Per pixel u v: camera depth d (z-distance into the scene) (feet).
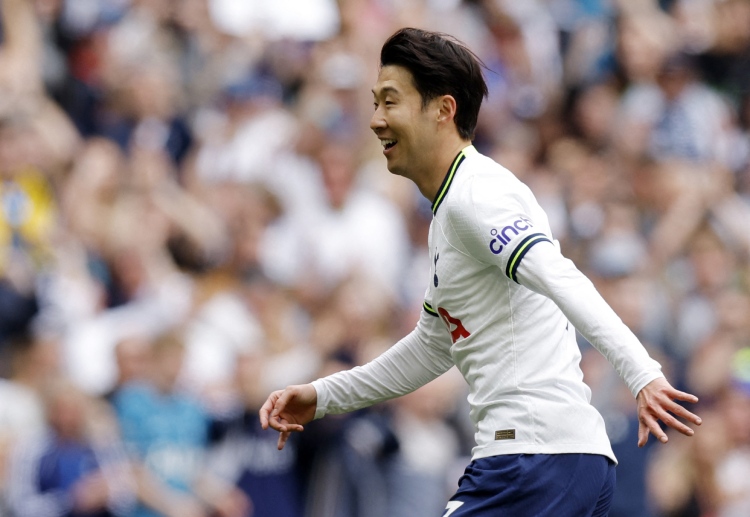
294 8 94.68
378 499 63.62
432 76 31.94
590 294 28.96
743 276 85.76
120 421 63.16
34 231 73.46
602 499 31.48
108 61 85.40
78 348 68.64
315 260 78.33
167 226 76.43
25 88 79.61
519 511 30.42
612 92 99.35
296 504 62.90
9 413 63.52
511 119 97.35
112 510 61.77
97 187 76.38
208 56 90.74
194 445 63.77
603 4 105.19
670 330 79.56
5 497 61.62
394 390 35.19
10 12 83.56
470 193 30.73
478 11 102.32
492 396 31.12
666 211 90.33
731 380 72.38
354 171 84.28
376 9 97.86
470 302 31.32
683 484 69.97
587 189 89.25
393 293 77.46
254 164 82.79
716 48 105.19
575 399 30.86
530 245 29.60
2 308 68.23
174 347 65.05
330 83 87.92
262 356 66.74
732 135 101.65
